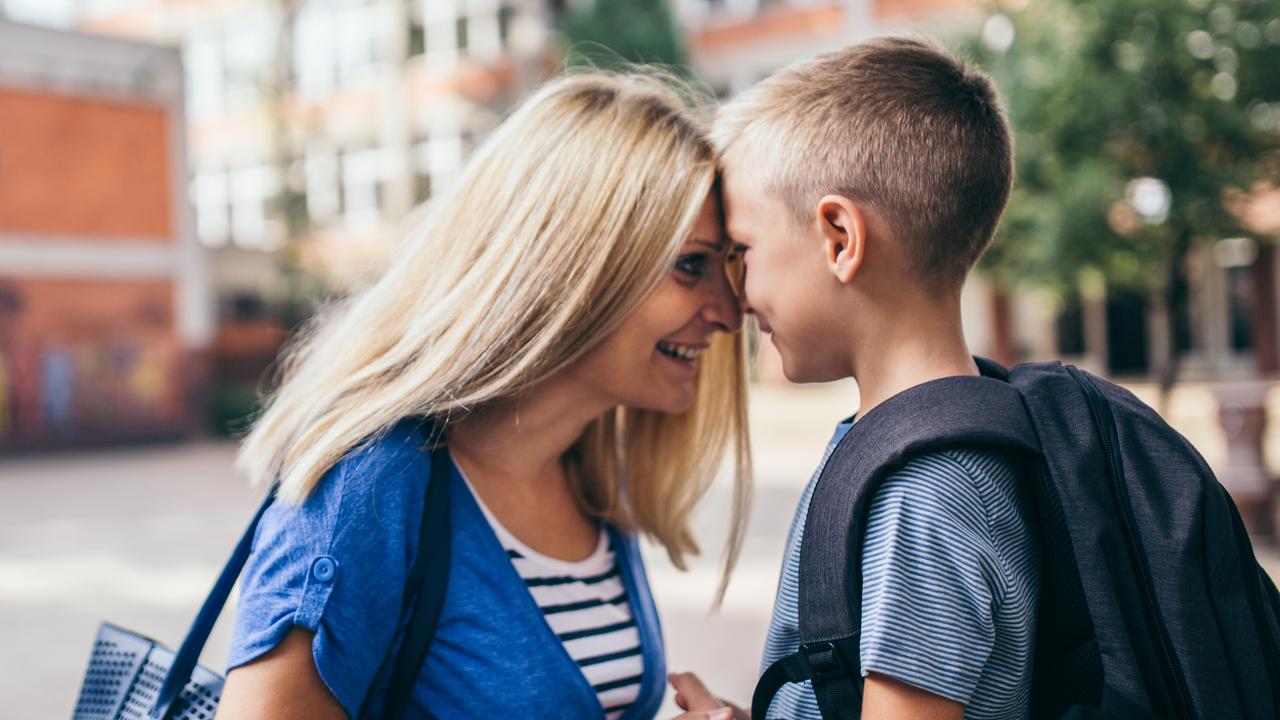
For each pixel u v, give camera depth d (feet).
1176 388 56.39
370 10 83.66
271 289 74.08
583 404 4.34
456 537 3.94
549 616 4.19
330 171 85.35
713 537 22.72
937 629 3.06
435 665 3.83
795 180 3.63
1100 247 34.19
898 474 3.22
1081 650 3.28
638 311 4.12
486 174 4.21
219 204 92.22
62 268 58.70
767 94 3.90
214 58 91.20
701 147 4.13
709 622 16.12
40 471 48.19
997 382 3.41
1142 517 3.23
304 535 3.59
